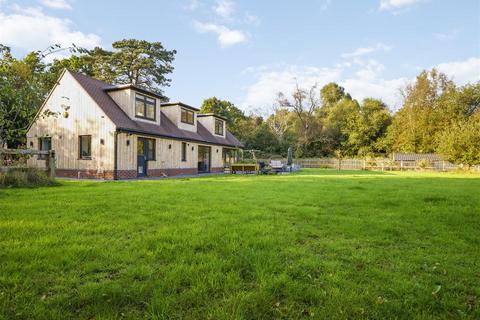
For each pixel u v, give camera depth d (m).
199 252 2.96
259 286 2.19
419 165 29.30
